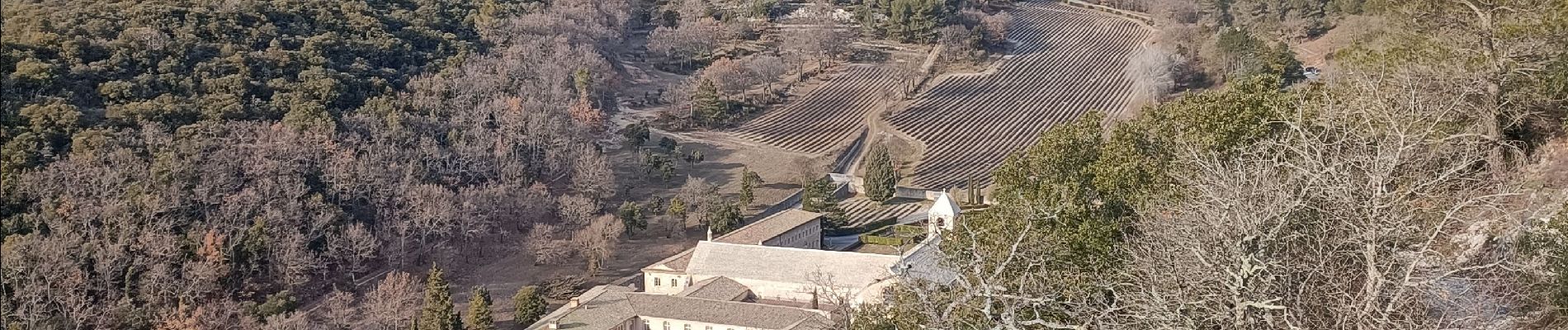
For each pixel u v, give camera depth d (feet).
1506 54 191.21
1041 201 176.55
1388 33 243.40
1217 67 649.20
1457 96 182.70
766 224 426.51
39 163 403.54
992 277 110.01
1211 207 126.21
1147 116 207.72
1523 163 179.11
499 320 367.25
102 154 409.90
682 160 562.25
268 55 548.31
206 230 380.78
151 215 378.12
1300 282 108.47
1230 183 129.29
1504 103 184.44
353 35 616.80
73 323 329.72
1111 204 182.19
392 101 524.11
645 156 531.09
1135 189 181.37
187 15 574.97
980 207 477.36
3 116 428.15
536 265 419.33
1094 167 192.03
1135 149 191.21
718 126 626.64
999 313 122.93
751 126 631.97
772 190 528.22
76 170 392.47
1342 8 618.85
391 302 347.15
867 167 534.37
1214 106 190.70
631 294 355.15
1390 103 169.37
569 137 531.09
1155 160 189.06
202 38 561.84
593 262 410.72
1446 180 139.85
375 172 437.17
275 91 515.09
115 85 475.72
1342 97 182.70
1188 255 113.70
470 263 418.10
